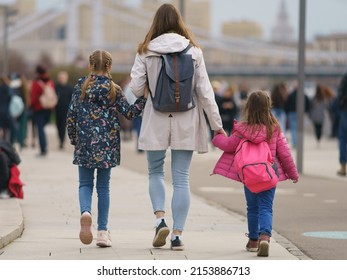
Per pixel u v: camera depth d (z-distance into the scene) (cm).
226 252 1742
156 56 1705
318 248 1827
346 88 3572
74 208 2445
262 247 1675
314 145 6462
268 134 1706
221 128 1742
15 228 1884
